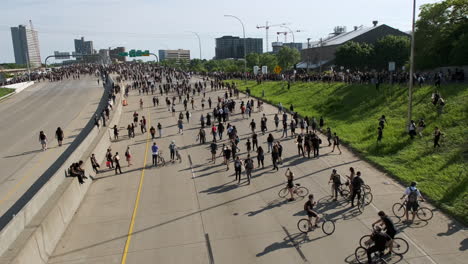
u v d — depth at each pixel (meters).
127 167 26.36
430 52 48.06
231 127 31.61
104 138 30.52
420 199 16.03
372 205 17.81
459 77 36.56
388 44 73.44
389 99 37.16
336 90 47.72
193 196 20.14
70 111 52.34
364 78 46.53
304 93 52.16
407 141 26.59
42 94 73.81
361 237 14.51
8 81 91.94
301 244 14.48
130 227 16.81
